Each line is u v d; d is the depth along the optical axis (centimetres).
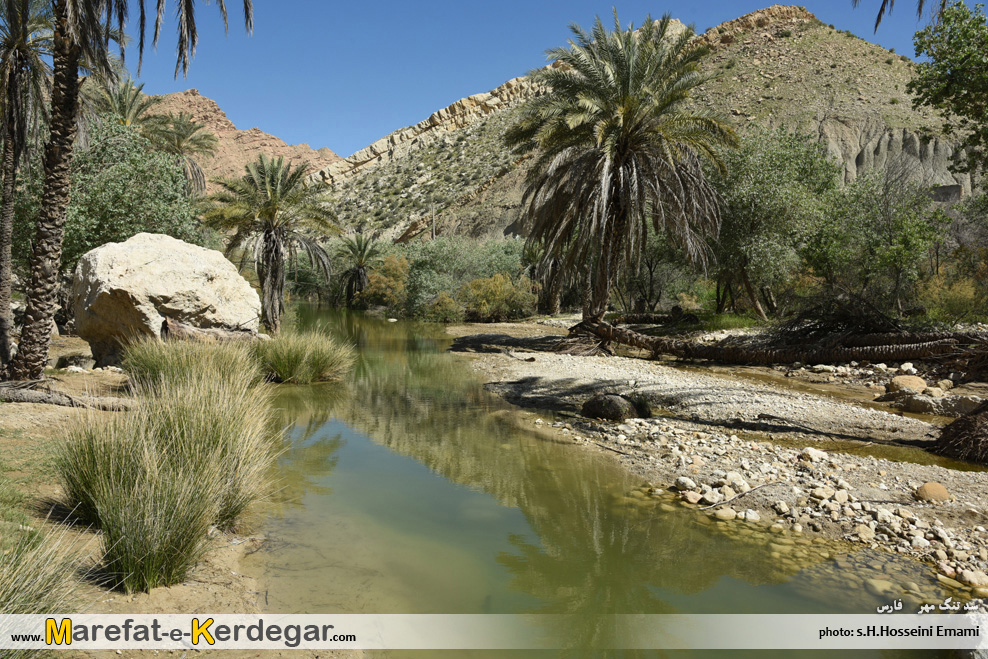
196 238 2156
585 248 1786
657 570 418
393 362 1648
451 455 715
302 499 545
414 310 3891
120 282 1123
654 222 1900
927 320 1673
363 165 13075
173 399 523
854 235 2169
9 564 256
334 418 915
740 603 374
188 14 931
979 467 664
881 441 780
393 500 551
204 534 380
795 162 2625
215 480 415
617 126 1622
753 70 7675
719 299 2798
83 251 1780
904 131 5631
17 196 1659
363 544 446
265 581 372
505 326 3048
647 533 485
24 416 656
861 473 624
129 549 330
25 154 1466
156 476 362
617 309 3684
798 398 1027
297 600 350
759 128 2650
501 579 400
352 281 4709
